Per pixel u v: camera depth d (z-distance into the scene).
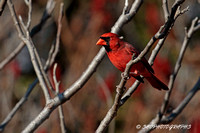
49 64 7.07
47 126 10.55
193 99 9.78
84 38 11.60
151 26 12.31
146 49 5.04
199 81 7.41
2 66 7.47
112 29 7.15
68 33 11.62
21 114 11.28
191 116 9.58
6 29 11.36
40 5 12.40
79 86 6.43
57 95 6.31
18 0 12.16
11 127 10.95
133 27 12.70
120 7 12.33
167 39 11.55
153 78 7.12
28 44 6.48
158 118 6.97
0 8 6.21
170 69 11.37
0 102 10.82
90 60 11.26
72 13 12.37
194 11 11.94
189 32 6.94
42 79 6.32
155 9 12.16
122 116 11.10
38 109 11.70
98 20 11.95
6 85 11.04
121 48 6.75
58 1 11.59
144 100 11.11
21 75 12.95
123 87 5.47
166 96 7.02
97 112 11.04
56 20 11.65
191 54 11.51
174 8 4.68
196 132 9.39
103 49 6.72
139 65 6.60
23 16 12.23
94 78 11.25
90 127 10.89
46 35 13.23
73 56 11.32
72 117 10.79
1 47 11.32
